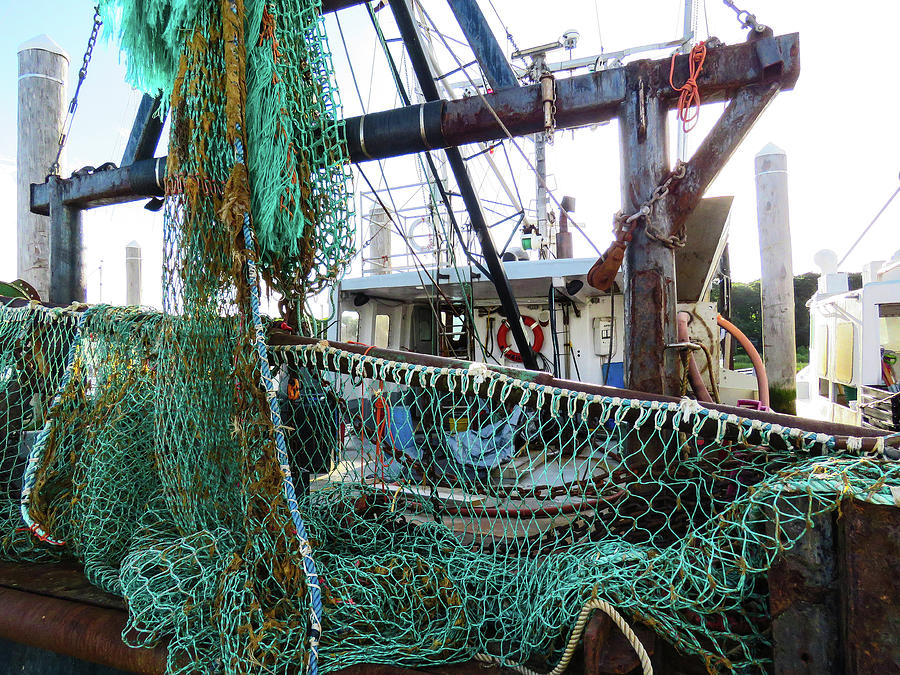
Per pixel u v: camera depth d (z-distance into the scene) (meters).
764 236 7.53
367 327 5.96
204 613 1.63
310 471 2.36
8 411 2.61
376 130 2.47
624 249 2.17
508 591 1.73
